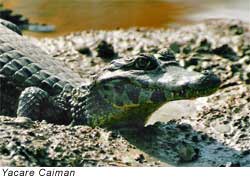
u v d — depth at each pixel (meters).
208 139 11.42
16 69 12.72
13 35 13.92
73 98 12.21
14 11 22.89
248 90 13.90
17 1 24.38
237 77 14.91
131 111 11.47
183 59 16.20
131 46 17.73
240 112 12.45
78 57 16.75
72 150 9.91
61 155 9.66
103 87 11.55
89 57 16.77
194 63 15.97
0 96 12.61
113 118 11.58
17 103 12.55
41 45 18.00
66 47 17.73
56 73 13.01
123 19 21.95
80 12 22.89
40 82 12.62
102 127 11.68
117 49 17.48
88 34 19.33
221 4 23.62
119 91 11.40
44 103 12.12
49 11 22.98
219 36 18.67
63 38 18.81
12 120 10.53
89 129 11.09
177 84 10.87
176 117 12.48
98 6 23.86
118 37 18.81
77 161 9.70
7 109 12.61
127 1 24.72
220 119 12.19
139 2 24.45
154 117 12.39
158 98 11.12
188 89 10.80
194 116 12.47
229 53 16.66
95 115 11.70
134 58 11.48
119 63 11.59
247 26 19.92
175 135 11.51
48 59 13.56
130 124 11.62
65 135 10.44
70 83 12.72
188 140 11.34
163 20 21.64
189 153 10.77
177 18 21.88
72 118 12.09
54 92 12.50
